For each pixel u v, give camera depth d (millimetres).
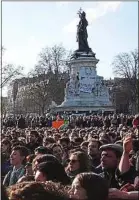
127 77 121125
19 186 6527
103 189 6887
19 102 154125
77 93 102312
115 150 11328
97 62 102938
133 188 9117
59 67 143625
